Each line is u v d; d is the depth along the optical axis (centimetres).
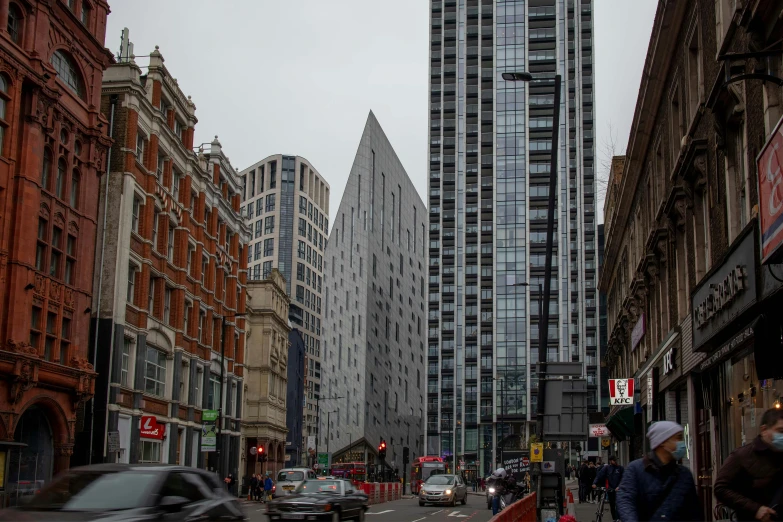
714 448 2025
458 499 4700
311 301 16650
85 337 3741
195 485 1241
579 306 12319
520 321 12656
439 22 13700
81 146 3775
